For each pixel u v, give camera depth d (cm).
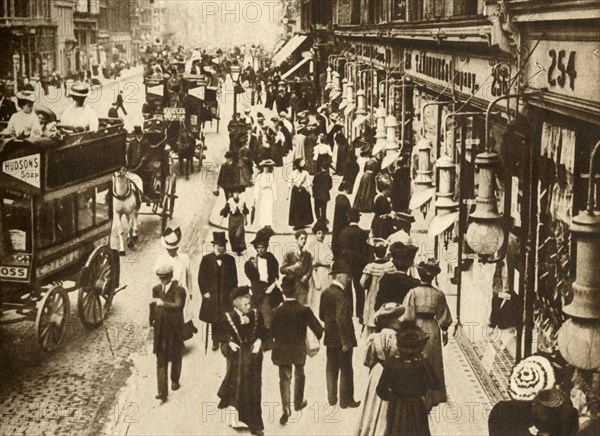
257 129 1680
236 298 965
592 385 852
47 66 1459
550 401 831
